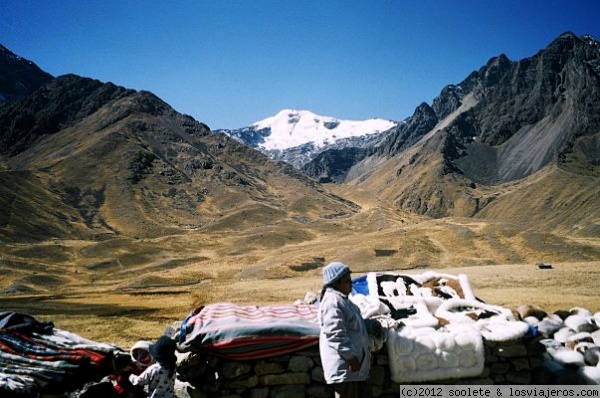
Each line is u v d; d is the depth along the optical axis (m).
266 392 6.82
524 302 27.69
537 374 7.23
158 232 154.00
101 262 102.00
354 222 157.62
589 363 7.84
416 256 85.94
